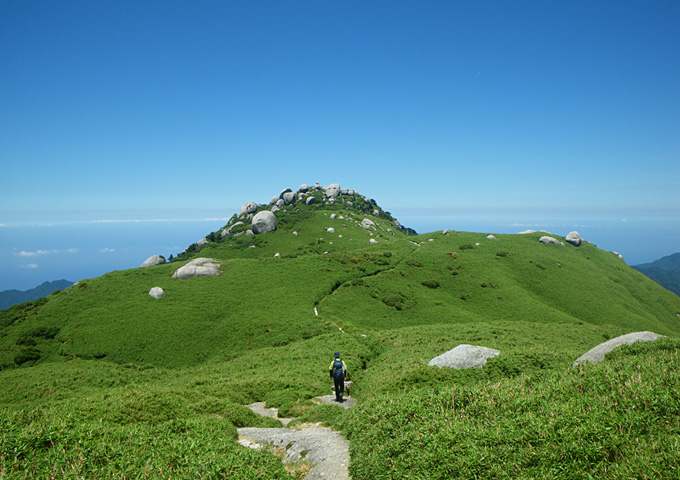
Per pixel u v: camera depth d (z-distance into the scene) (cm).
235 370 3875
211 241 18262
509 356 2170
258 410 2255
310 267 9462
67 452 824
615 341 2070
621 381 940
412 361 3098
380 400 1420
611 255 12962
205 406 1825
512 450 728
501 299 8731
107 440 951
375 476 852
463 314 7800
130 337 6175
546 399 970
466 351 2338
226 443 1101
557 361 2069
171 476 799
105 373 4719
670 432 658
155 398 1730
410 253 11400
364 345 4841
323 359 3881
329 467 1042
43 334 6359
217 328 6494
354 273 9400
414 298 8350
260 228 16975
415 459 822
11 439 811
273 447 1330
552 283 9881
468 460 724
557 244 12731
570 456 653
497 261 10950
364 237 16550
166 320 6656
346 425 1381
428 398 1191
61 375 4641
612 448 653
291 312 6931
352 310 7469
